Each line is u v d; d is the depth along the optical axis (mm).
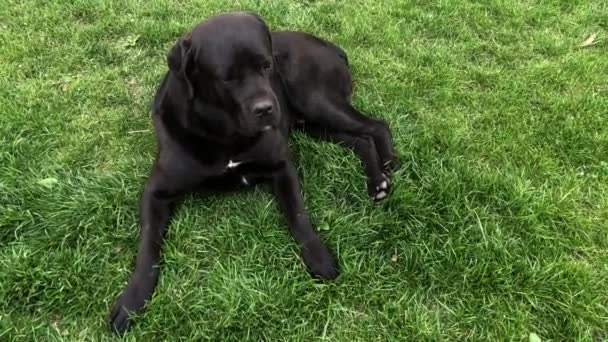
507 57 2186
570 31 2305
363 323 1359
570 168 1741
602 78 2072
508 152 1785
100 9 2293
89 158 1735
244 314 1336
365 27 2262
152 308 1335
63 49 2123
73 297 1371
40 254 1448
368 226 1548
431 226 1545
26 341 1289
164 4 2336
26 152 1720
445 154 1737
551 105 1943
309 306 1367
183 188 1521
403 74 2066
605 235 1549
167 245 1473
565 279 1406
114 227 1532
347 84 1859
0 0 2320
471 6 2398
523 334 1321
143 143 1783
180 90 1440
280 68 1703
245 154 1496
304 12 2344
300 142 1768
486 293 1404
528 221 1539
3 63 2037
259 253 1482
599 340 1344
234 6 2346
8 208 1535
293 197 1543
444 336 1331
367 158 1707
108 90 1968
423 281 1436
